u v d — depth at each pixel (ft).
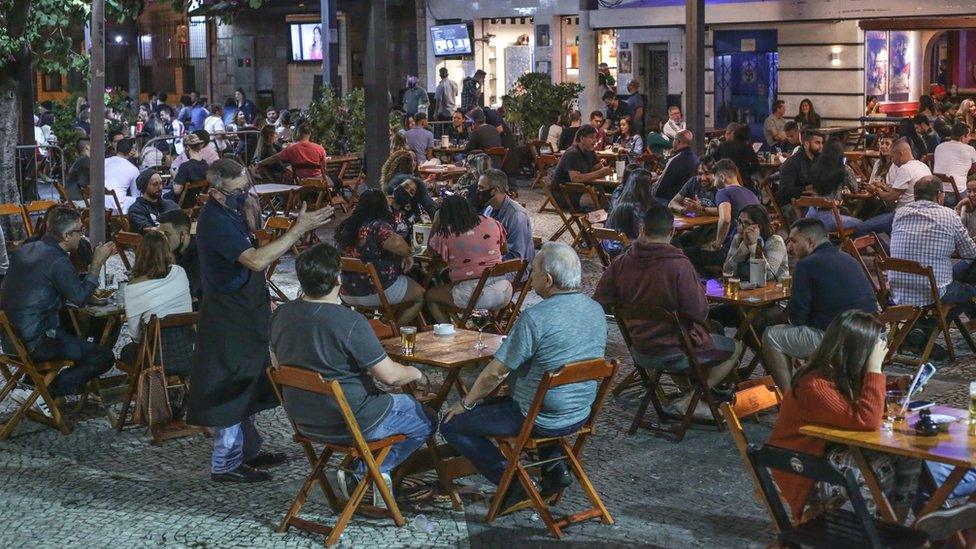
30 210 42.80
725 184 37.55
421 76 101.24
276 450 24.77
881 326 17.87
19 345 25.34
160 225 30.45
